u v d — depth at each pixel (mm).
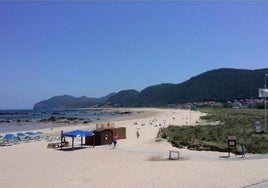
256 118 76812
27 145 48844
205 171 25500
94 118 143125
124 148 42312
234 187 19984
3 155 39281
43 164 32438
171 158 33375
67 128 83438
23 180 24328
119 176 24531
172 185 21078
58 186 21859
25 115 191750
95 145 46250
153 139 49219
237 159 31484
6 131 81938
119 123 91625
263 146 35906
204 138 43219
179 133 49750
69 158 36094
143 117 133250
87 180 23469
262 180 21672
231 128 53000
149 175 24562
